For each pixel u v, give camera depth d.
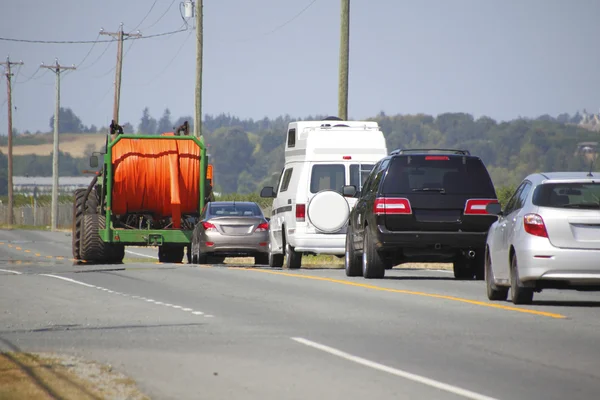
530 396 35.09
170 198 117.00
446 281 81.94
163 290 75.44
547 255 59.78
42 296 71.69
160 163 116.50
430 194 79.44
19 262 128.00
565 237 59.78
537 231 60.22
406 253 80.50
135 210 117.38
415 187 80.19
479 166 80.12
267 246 114.38
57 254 161.00
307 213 97.50
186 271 95.50
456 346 46.22
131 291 75.00
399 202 79.38
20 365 40.34
